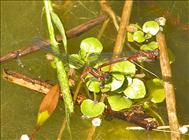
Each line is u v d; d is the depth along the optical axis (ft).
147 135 1.32
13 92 1.41
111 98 1.32
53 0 1.52
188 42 1.41
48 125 1.36
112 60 1.36
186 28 1.43
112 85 1.32
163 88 1.34
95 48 1.36
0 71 1.43
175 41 1.41
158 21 1.41
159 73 1.36
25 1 1.54
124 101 1.32
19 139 1.36
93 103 1.32
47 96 1.34
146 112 1.33
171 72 1.37
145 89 1.32
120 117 1.33
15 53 1.43
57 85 1.36
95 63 1.36
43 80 1.40
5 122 1.39
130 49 1.40
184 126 1.30
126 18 1.43
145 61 1.37
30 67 1.43
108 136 1.33
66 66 1.37
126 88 1.33
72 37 1.44
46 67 1.42
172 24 1.44
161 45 1.38
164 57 1.37
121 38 1.41
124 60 1.35
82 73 1.34
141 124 1.32
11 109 1.40
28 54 1.44
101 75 1.32
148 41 1.40
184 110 1.33
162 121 1.32
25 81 1.38
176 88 1.36
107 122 1.34
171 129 1.30
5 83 1.42
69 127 1.33
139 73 1.36
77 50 1.42
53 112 1.36
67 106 1.33
